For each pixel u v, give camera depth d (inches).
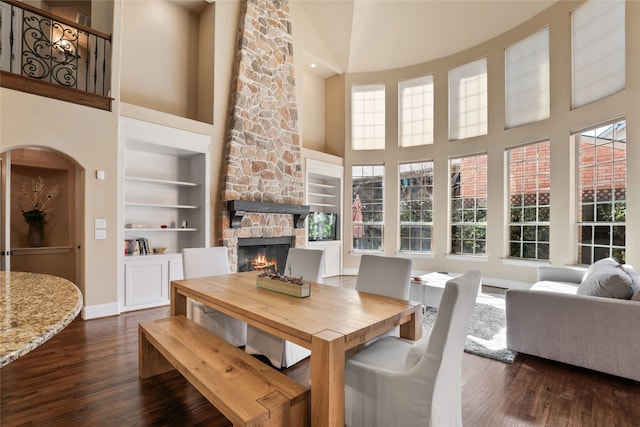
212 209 194.7
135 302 162.7
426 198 261.3
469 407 79.5
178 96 204.2
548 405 80.4
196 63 213.8
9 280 55.1
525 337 108.9
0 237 143.9
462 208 242.5
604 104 163.9
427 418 55.4
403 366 65.7
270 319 67.8
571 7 182.7
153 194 189.0
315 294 90.5
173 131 177.6
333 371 56.0
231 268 194.1
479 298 184.1
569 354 100.0
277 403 53.3
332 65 281.3
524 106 208.4
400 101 274.5
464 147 238.2
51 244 198.2
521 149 211.9
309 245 257.8
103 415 74.4
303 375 95.3
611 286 100.1
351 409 66.4
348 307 77.4
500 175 219.1
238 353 73.6
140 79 189.0
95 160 147.6
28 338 30.0
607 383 91.7
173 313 107.3
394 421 59.7
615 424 72.9
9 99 127.3
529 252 207.0
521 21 207.9
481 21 224.7
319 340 57.1
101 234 149.6
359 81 285.0
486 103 229.3
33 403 78.7
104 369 97.1
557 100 188.5
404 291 96.4
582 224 179.8
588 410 78.3
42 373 94.3
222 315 114.5
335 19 257.3
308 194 264.8
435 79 254.5
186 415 75.2
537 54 202.1
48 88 136.1
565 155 184.7
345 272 284.5
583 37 177.6
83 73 184.9
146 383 89.1
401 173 274.1
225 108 203.6
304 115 286.2
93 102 147.6
